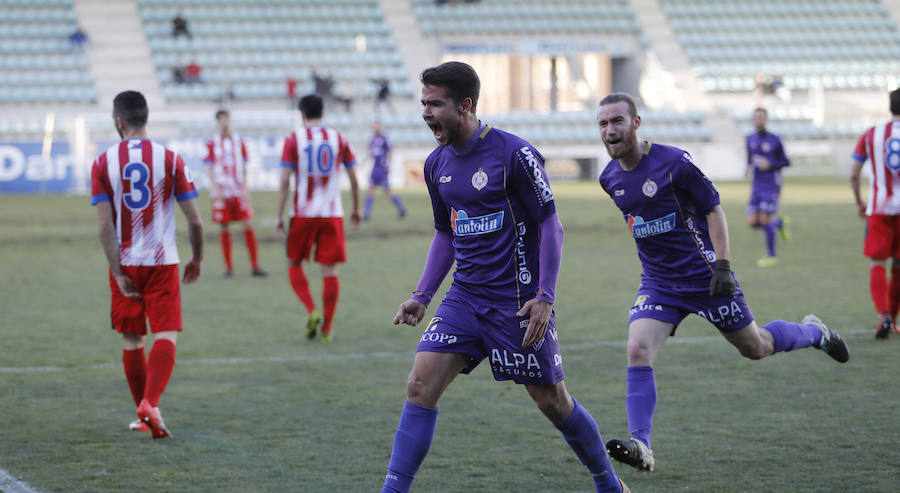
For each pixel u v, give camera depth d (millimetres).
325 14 131375
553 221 12398
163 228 17719
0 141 97062
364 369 23578
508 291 12617
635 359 15234
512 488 14391
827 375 22031
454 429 17859
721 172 123625
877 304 26250
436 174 12945
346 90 122312
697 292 15836
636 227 16109
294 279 27781
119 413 19250
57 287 38719
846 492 13977
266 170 102812
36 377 22594
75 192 98938
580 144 122938
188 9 128000
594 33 135375
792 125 129500
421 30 131375
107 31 121938
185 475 15094
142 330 18094
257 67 122812
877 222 25891
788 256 47125
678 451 16250
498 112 137875
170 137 100250
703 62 137125
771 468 15203
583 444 13000
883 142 25406
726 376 22109
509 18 135500
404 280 40594
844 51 142000
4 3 121188
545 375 12555
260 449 16609
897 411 18703
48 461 15852
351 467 15547
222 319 31188
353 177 29141
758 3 146625
